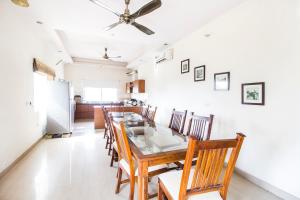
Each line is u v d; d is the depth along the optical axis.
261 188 2.13
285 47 1.91
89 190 2.02
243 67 2.43
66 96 4.66
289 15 1.87
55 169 2.56
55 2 2.41
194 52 3.54
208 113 3.14
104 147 3.62
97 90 8.41
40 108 4.09
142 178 1.42
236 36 2.54
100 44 5.05
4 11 2.42
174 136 2.13
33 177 2.31
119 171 1.96
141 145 1.75
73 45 5.15
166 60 4.79
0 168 2.28
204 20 2.99
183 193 1.17
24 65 3.10
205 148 1.09
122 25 3.20
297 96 1.80
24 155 3.05
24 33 3.11
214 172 1.21
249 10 2.33
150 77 6.05
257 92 2.21
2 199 1.83
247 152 2.36
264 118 2.14
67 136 4.50
